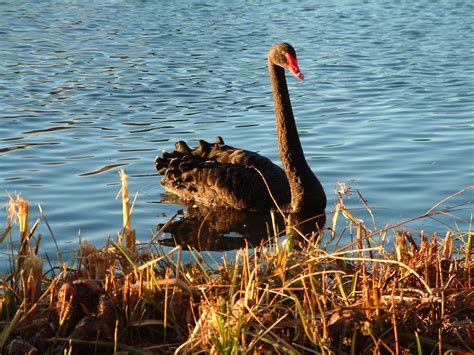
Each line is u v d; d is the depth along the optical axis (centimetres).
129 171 1418
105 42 2928
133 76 2331
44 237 1095
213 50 2764
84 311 673
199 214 1244
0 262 970
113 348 654
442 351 657
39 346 650
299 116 1814
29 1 4038
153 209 1251
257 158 1328
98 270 750
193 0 4128
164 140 1627
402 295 691
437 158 1433
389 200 1226
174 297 703
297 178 1248
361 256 795
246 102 1986
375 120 1748
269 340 632
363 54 2642
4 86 2189
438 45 2791
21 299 708
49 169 1414
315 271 768
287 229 851
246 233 1153
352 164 1425
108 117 1836
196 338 640
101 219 1174
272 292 712
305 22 3384
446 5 3834
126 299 684
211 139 1634
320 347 629
